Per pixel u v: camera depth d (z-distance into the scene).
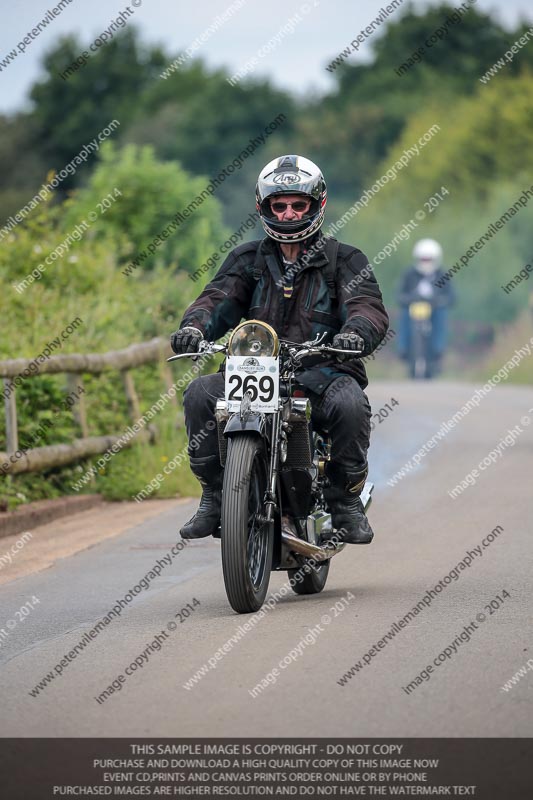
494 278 126.62
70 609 23.47
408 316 111.31
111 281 52.91
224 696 16.80
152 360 43.75
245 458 20.94
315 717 15.77
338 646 19.14
